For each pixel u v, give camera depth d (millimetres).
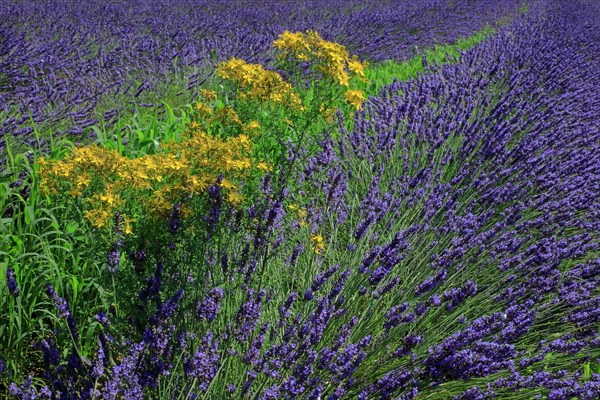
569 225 3619
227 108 3377
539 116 5441
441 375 2098
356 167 4230
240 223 2760
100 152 2529
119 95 5664
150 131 4137
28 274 2607
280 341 2336
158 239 2396
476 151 4543
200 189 2463
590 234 3428
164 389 2045
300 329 2197
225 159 2648
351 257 3023
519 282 2936
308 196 3756
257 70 3352
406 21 13188
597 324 2631
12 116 4598
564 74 8539
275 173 3393
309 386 2121
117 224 2320
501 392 2318
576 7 24250
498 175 4012
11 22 9328
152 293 2207
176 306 2172
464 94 5887
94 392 1855
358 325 2525
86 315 2672
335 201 3430
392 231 3400
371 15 13086
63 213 3010
